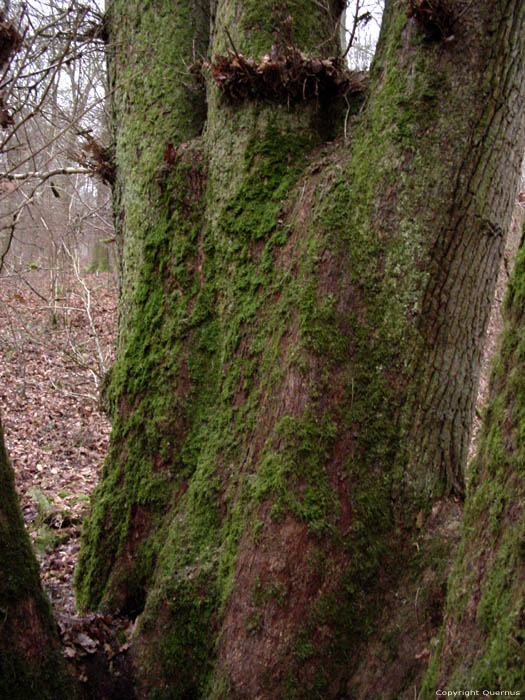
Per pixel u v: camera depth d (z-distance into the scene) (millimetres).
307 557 2254
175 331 2869
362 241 2361
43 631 2104
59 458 6883
